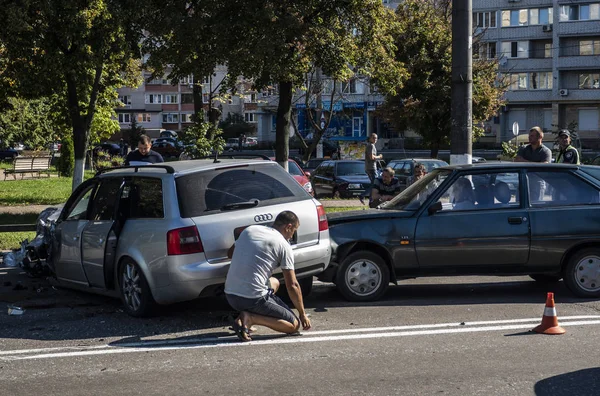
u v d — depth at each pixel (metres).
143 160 14.31
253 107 103.81
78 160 24.22
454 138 14.58
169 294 9.04
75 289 11.43
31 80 23.30
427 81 40.50
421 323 9.03
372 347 7.91
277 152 22.19
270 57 19.84
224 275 8.98
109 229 9.91
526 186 10.70
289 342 8.16
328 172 31.69
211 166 9.59
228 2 20.27
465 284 11.90
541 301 10.39
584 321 9.08
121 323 9.27
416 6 40.56
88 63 21.91
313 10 20.81
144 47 22.80
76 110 24.08
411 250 10.42
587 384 6.56
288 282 8.37
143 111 110.19
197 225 8.98
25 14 20.39
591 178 10.83
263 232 8.34
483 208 10.57
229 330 8.50
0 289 11.63
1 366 7.44
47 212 12.81
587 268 10.55
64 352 7.94
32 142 60.97
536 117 82.69
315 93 40.31
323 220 9.88
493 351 7.70
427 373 6.93
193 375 6.97
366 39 21.89
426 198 10.67
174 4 20.97
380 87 23.92
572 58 79.19
